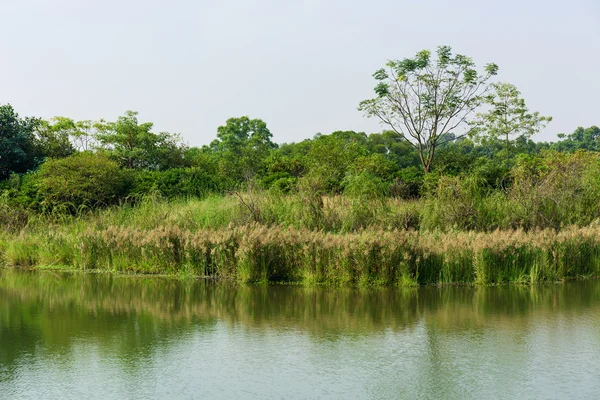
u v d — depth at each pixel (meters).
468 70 32.31
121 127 29.84
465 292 12.97
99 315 10.66
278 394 6.79
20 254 16.86
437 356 8.21
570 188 19.02
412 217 17.58
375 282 13.82
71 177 22.31
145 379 7.29
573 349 8.55
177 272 15.26
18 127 30.56
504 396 6.74
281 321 10.25
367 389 6.96
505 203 18.30
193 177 24.09
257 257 14.17
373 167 28.12
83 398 6.66
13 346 8.68
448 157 31.88
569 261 14.98
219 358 8.12
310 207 17.31
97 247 16.16
